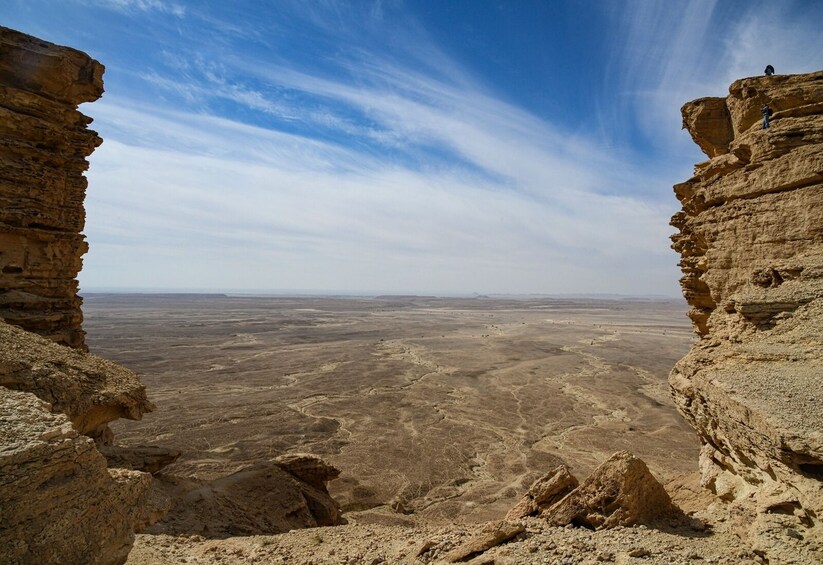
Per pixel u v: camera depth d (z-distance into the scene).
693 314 20.62
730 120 20.34
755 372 11.85
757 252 15.43
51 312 18.61
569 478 12.38
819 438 8.25
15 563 6.20
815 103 15.70
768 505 9.00
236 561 11.20
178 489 16.39
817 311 12.41
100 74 19.50
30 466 6.65
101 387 13.55
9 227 17.48
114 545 7.67
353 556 10.98
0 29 17.48
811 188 14.25
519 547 9.49
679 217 21.47
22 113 17.66
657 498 10.88
